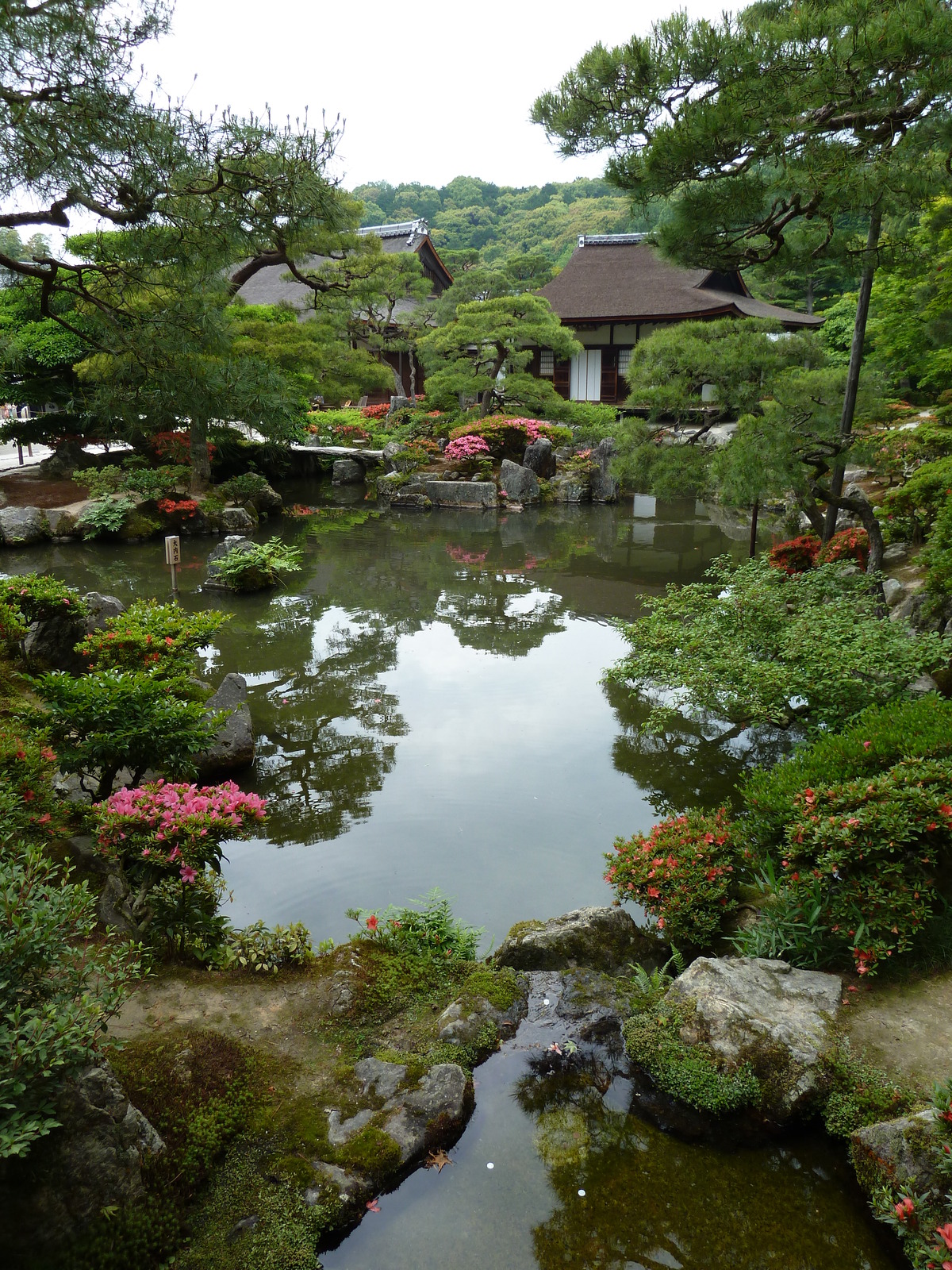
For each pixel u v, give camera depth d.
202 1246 2.96
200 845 4.37
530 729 8.33
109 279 6.95
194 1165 3.20
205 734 5.61
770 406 10.70
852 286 37.78
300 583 14.41
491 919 5.32
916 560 8.87
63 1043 2.56
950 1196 2.95
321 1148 3.33
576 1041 4.13
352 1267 3.02
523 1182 3.38
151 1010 3.98
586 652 10.80
